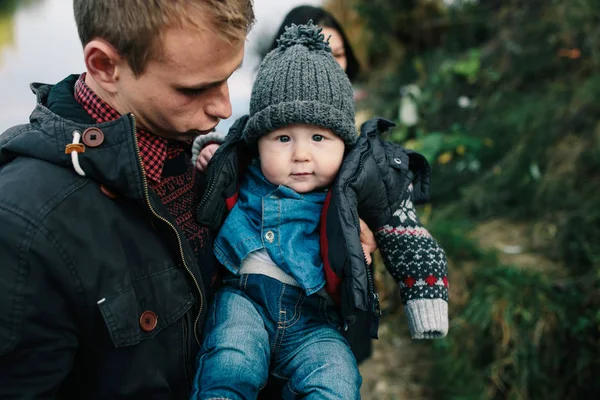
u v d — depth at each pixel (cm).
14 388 96
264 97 130
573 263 303
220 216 133
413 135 461
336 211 126
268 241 130
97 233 101
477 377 279
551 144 368
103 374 105
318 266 129
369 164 132
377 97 502
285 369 128
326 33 217
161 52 98
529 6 447
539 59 421
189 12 96
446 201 407
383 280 327
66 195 99
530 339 274
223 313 128
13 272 93
